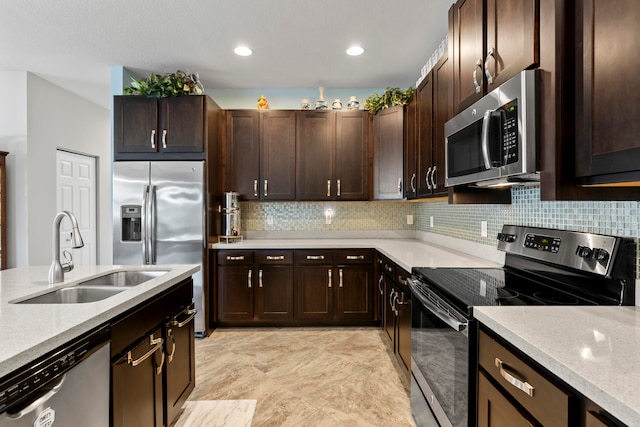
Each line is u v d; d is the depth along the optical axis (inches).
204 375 97.2
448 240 119.2
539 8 45.8
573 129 42.2
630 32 34.1
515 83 47.6
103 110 189.3
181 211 126.3
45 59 126.9
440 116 91.0
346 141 143.9
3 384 31.7
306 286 134.3
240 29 105.0
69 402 40.2
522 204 75.1
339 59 125.3
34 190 144.7
